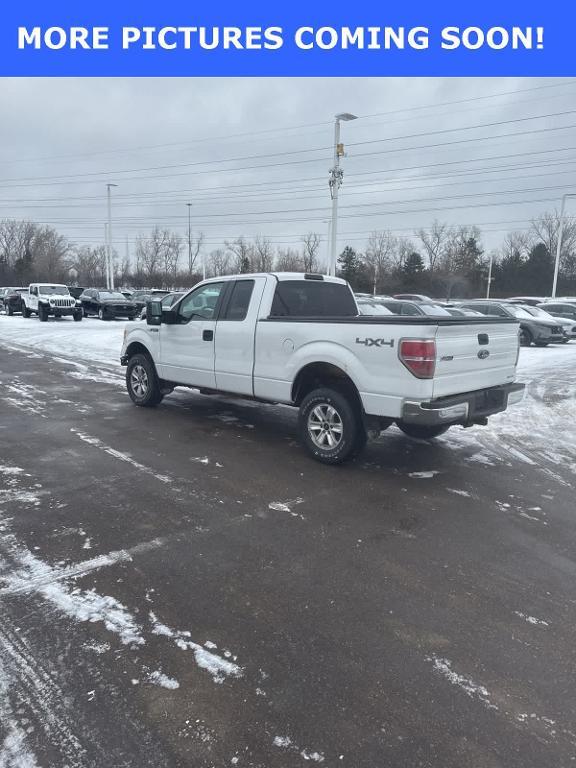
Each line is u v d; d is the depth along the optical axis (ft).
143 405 26.66
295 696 7.84
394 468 18.16
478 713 7.59
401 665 8.56
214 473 17.20
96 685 7.95
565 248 265.54
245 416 25.30
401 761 6.80
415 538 13.02
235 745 6.97
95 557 11.66
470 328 16.85
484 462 19.11
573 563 12.00
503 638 9.30
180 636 9.12
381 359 16.30
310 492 15.79
